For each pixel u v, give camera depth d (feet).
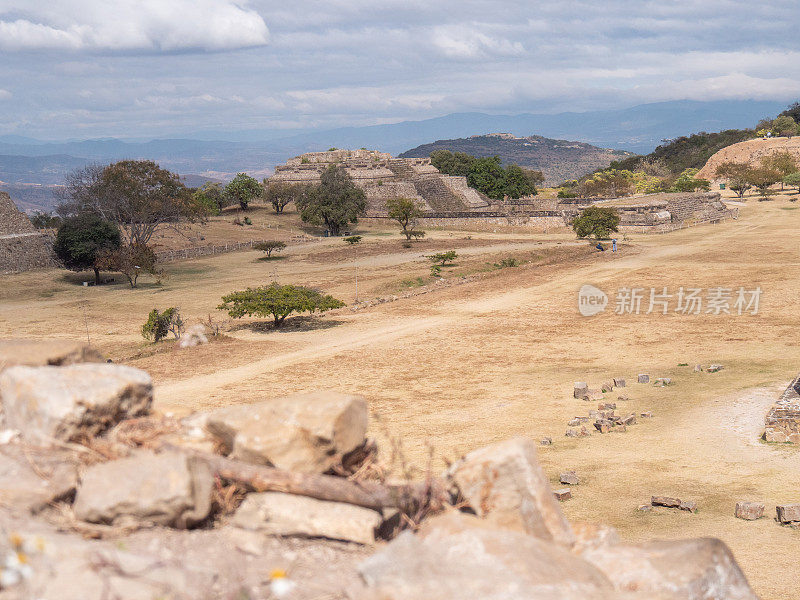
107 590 10.81
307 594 12.05
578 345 149.07
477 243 367.86
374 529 14.52
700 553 13.99
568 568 12.55
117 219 334.03
